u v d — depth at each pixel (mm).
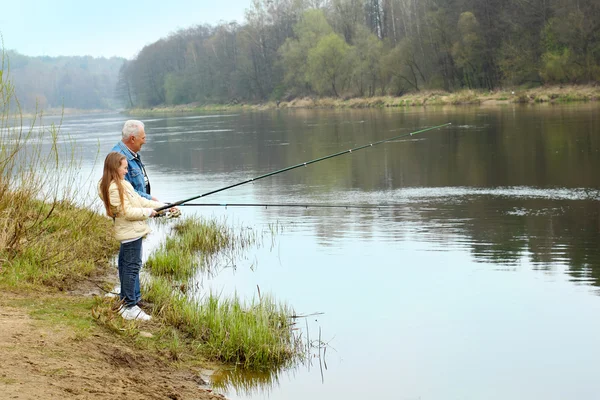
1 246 6895
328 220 12438
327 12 83500
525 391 5219
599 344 6117
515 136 25219
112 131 46375
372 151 24188
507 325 6645
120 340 5242
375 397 5102
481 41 56688
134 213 5750
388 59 62906
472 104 51469
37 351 4410
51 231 8195
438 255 9508
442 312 7012
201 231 10727
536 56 53438
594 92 45562
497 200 13719
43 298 5961
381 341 6223
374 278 8383
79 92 163875
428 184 16359
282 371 5512
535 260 9062
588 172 16438
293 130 37094
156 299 6777
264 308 6637
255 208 14242
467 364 5719
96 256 8328
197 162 23984
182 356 5449
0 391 3549
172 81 110000
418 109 50750
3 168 7203
